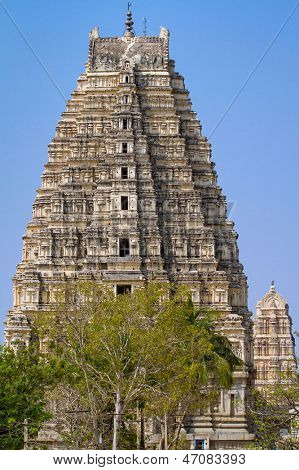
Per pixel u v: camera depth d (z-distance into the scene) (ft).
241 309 541.75
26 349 371.15
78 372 362.12
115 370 341.62
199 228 536.01
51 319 395.14
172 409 375.04
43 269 526.16
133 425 412.16
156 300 382.22
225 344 435.53
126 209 531.09
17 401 323.16
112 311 371.35
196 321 434.30
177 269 527.40
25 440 335.88
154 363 355.36
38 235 533.96
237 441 474.90
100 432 345.72
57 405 380.78
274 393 324.19
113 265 518.37
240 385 494.59
